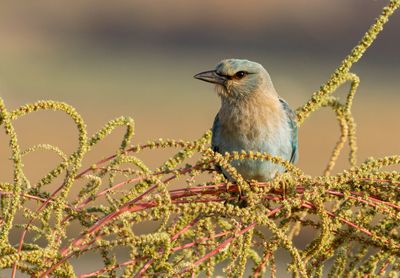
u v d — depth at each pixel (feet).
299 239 67.82
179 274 25.20
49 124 118.52
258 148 40.60
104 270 25.53
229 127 40.91
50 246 25.38
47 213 26.48
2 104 25.44
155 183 25.63
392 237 27.50
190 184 27.45
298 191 27.50
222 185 27.09
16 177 25.44
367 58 165.68
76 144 110.63
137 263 25.68
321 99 35.09
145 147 27.12
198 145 26.35
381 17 34.40
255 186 26.89
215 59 190.08
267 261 26.55
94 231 25.20
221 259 27.35
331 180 26.84
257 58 183.93
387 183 27.02
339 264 27.96
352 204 26.96
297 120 34.91
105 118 129.80
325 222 26.63
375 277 28.04
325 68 170.71
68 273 25.16
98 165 27.68
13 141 25.48
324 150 110.52
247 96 41.06
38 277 24.81
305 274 25.26
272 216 27.78
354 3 185.68
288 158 41.52
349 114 34.63
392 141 122.52
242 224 25.77
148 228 62.34
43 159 99.60
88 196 27.50
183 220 26.07
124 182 26.63
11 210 25.26
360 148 119.65
